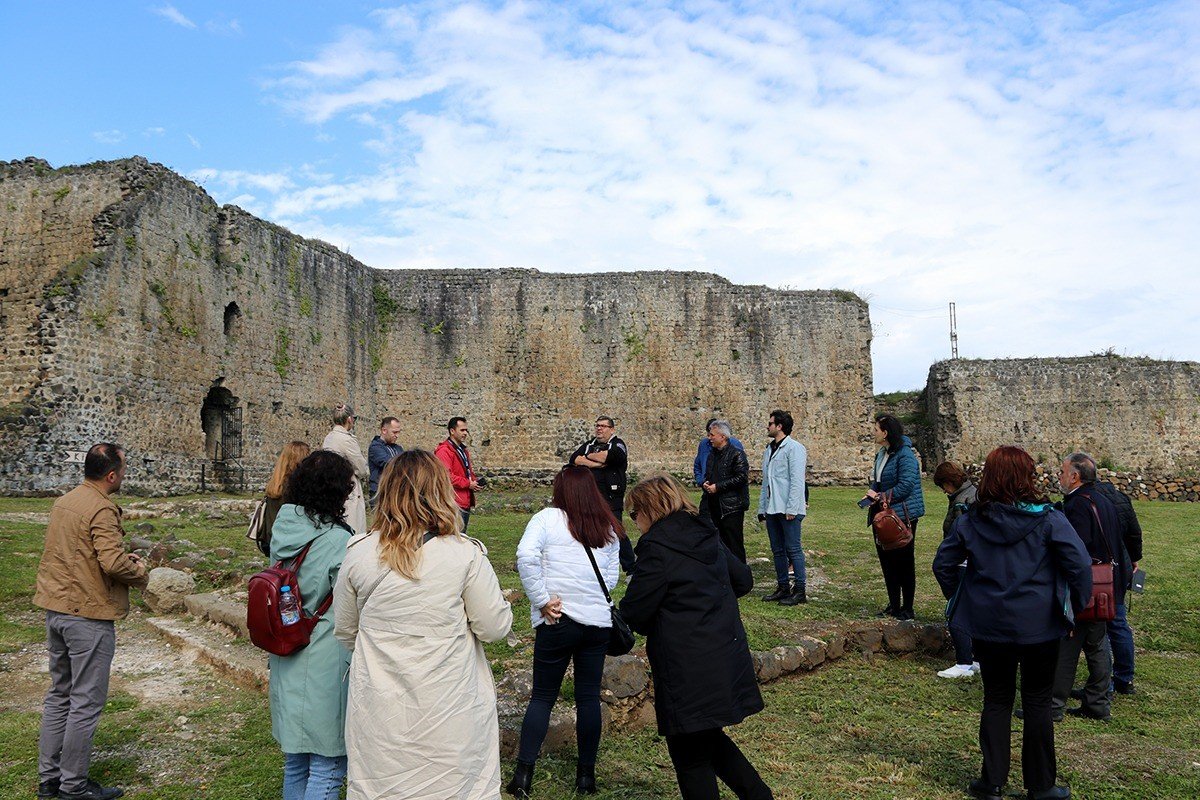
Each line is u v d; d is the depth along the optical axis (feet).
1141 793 15.31
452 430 30.35
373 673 10.98
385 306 96.94
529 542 15.33
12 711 19.40
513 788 14.85
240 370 73.31
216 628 25.20
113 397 59.88
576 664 15.53
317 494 13.28
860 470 96.02
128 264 61.72
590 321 97.55
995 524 15.08
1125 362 100.68
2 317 62.90
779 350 97.35
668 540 13.42
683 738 13.15
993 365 102.17
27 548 33.81
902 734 18.19
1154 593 30.71
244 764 16.15
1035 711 14.84
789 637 23.72
